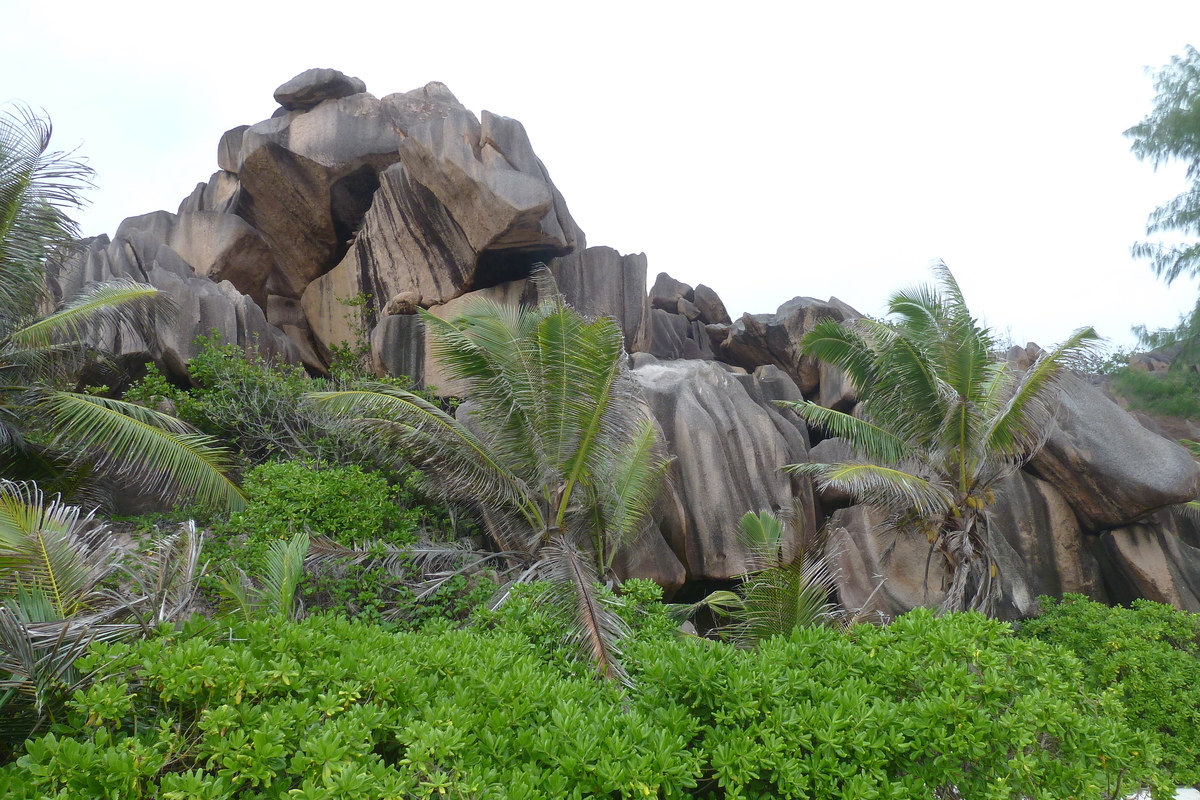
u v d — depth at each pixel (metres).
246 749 3.43
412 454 11.49
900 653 4.64
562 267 17.88
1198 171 17.03
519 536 11.88
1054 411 12.79
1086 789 4.23
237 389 14.17
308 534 10.44
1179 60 17.19
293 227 19.08
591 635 6.89
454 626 9.50
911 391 11.49
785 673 4.62
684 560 13.73
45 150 10.71
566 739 3.82
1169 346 16.62
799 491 14.81
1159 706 10.14
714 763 3.86
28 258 10.89
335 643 4.73
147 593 5.59
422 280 17.47
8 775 3.24
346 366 16.86
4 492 6.54
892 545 13.20
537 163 17.33
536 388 10.82
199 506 11.81
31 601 4.89
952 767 4.10
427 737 3.48
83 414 10.19
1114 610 11.97
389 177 17.80
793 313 19.50
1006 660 4.77
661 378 16.08
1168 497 14.00
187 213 18.47
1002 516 14.87
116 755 3.23
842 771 3.89
